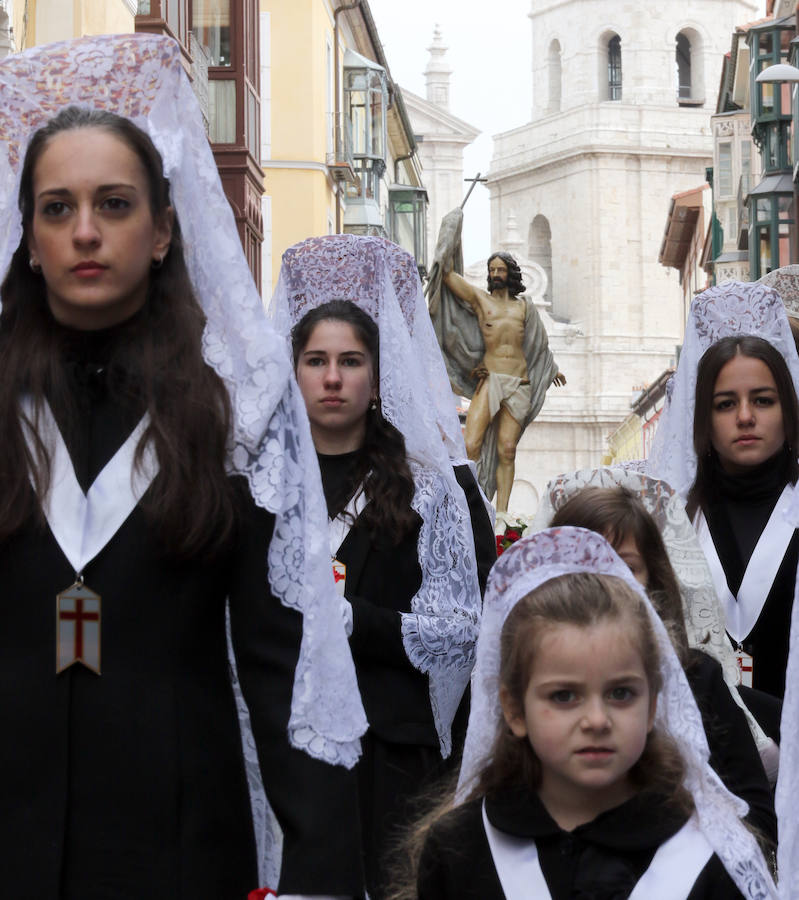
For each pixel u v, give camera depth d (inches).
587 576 121.8
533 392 640.4
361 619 179.8
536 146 3085.6
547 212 3083.2
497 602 125.0
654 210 2997.0
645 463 252.7
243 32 818.2
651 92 3093.0
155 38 117.3
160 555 108.6
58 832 106.3
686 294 2502.5
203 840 108.5
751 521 213.3
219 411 112.0
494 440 636.7
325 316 197.5
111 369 112.3
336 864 108.8
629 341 2960.1
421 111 2888.8
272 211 1096.8
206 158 118.5
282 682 111.9
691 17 3105.3
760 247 1398.9
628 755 118.3
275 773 111.4
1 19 533.6
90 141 112.6
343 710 113.3
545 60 3218.5
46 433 110.7
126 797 107.0
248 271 116.9
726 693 163.6
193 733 109.0
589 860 118.3
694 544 185.3
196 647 110.3
